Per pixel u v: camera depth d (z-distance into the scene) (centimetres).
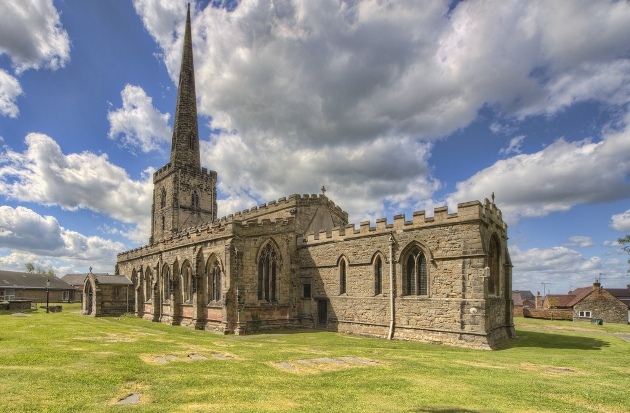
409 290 3466
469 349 2870
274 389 1510
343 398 1402
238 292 3847
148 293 5828
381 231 3675
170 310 4831
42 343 2531
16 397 1278
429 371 1905
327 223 5044
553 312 6956
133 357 2105
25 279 9312
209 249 4259
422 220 3369
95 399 1307
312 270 4372
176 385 1532
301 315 4412
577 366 2141
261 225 4191
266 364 2038
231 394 1417
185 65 8356
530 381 1716
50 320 4388
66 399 1288
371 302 3700
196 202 7856
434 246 3266
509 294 3688
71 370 1711
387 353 2519
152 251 5638
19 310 5972
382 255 3644
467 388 1571
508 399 1419
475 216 3023
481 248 2980
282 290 4312
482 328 2914
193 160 8025
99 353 2189
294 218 4575
